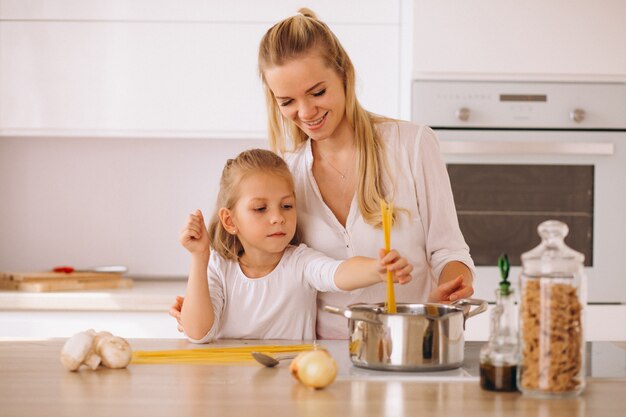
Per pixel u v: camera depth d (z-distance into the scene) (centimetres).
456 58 338
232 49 358
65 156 403
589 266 345
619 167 344
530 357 147
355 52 356
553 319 146
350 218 218
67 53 358
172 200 403
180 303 211
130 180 403
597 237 344
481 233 343
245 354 183
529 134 341
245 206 208
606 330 337
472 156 341
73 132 360
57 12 357
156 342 202
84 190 403
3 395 149
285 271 213
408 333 165
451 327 167
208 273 215
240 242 217
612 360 180
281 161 213
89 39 357
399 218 219
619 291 344
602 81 341
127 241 404
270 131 229
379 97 357
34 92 358
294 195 213
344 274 198
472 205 342
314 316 219
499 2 337
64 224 403
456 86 340
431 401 144
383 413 137
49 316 338
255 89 359
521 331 149
